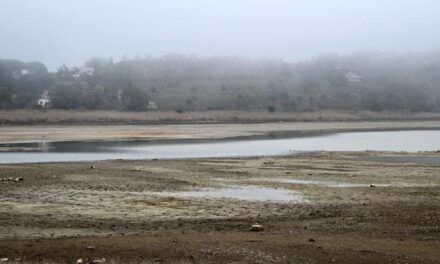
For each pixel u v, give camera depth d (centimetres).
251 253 1212
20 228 1585
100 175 2880
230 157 4238
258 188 2475
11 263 1141
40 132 7388
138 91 14350
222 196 2238
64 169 3158
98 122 10244
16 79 16762
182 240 1360
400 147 5612
